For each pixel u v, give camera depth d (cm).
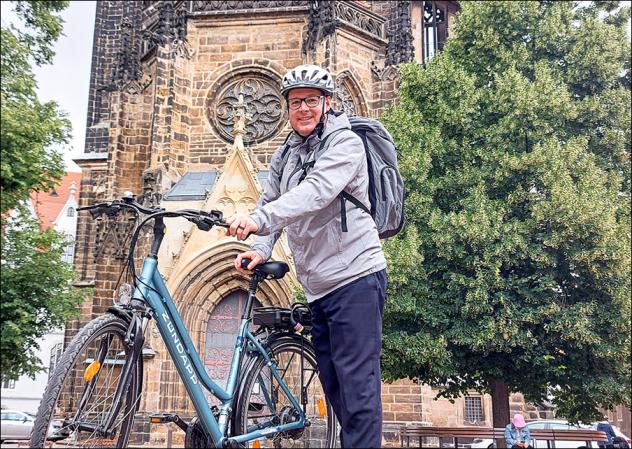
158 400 2883
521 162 2300
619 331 2216
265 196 643
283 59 3516
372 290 531
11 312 2708
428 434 2255
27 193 2742
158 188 3266
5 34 2803
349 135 545
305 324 647
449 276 2305
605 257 2164
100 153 4162
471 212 2305
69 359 498
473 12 2716
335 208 537
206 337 3116
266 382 638
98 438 541
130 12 4328
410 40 3578
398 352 2266
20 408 6194
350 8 3506
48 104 2867
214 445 619
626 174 2509
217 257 3083
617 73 2572
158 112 3406
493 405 2469
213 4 3609
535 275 2211
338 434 661
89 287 3800
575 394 2428
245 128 3484
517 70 2611
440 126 2520
